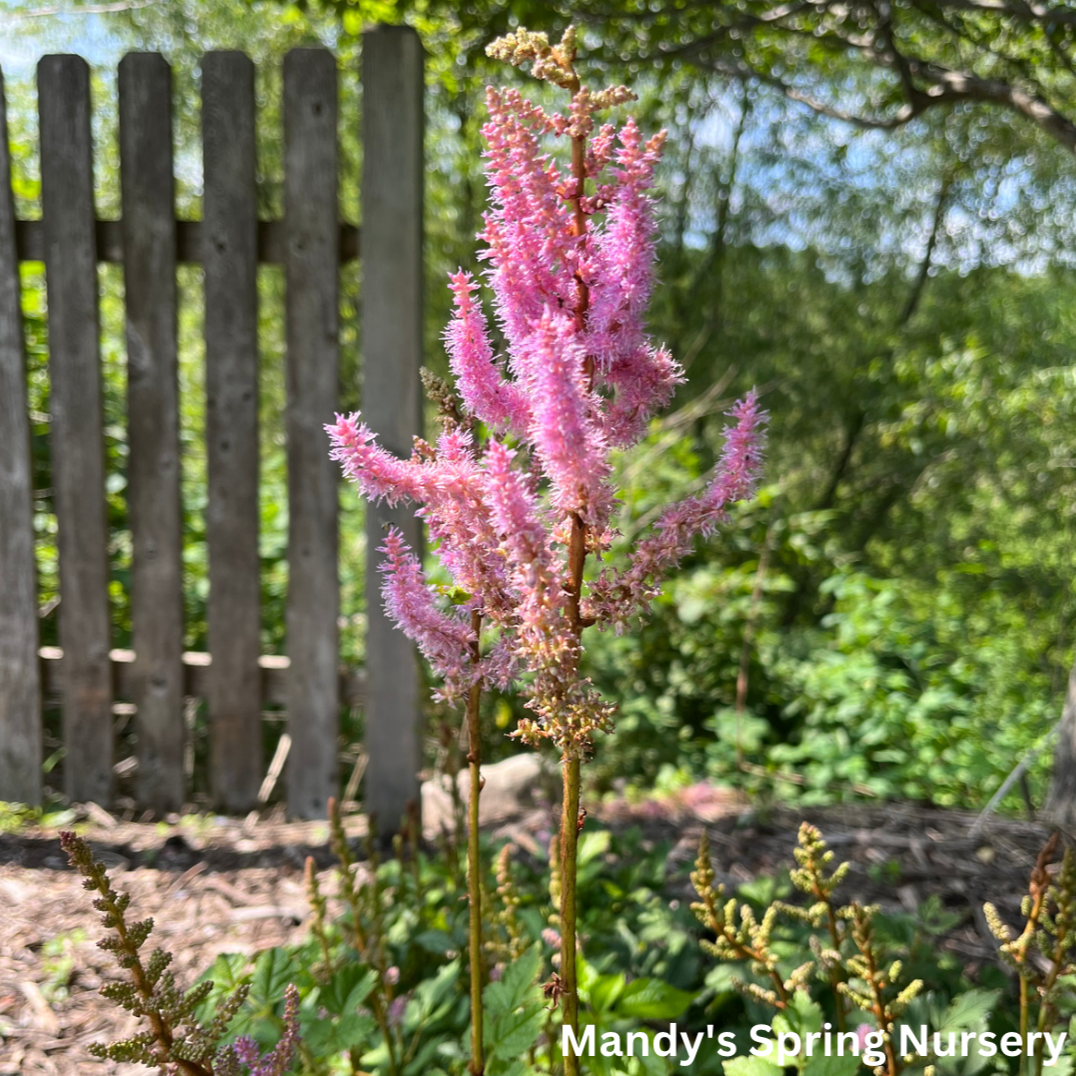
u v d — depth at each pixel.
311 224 3.33
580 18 4.98
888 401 8.94
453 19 5.45
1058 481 9.10
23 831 3.37
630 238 1.18
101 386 3.49
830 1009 2.00
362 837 3.37
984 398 6.87
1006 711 5.64
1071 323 9.48
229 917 2.77
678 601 5.43
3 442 3.54
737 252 10.70
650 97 6.55
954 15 4.87
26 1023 2.21
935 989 2.11
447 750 2.55
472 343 1.25
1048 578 9.01
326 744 3.53
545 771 2.98
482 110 7.32
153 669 3.56
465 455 1.28
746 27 4.78
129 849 3.24
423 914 2.31
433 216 8.84
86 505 3.52
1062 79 6.71
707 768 4.77
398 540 1.32
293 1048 1.41
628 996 1.75
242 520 3.48
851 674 5.20
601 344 1.18
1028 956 2.49
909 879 3.05
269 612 4.93
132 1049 1.18
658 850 2.69
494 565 1.27
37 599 3.58
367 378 3.35
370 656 3.43
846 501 11.41
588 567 2.82
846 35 4.96
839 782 4.74
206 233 3.36
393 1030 1.97
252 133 3.31
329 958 1.92
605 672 5.24
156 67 3.32
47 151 3.39
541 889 2.50
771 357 11.04
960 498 10.69
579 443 1.12
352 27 5.17
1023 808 4.52
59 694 3.67
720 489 1.22
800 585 8.62
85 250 3.42
